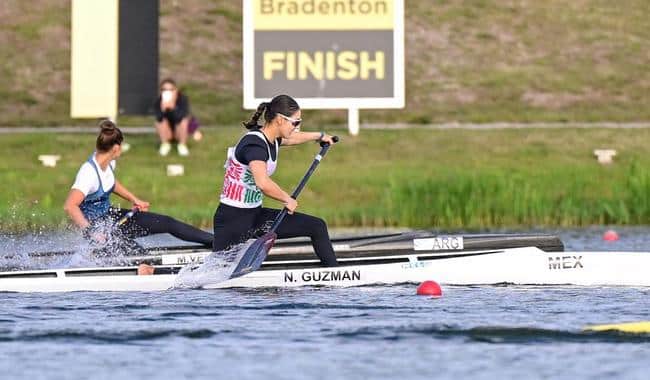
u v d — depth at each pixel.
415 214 76.00
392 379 29.47
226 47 138.88
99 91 92.19
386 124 110.94
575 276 45.72
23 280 44.31
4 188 81.62
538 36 143.38
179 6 148.25
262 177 42.25
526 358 31.69
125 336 34.72
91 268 45.00
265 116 42.78
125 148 91.62
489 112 118.69
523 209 76.25
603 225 75.38
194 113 117.81
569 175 83.25
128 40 92.56
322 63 94.19
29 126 112.75
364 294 42.81
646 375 29.73
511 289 44.25
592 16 150.88
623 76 131.62
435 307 39.75
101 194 47.06
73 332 35.31
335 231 72.31
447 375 29.86
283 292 43.38
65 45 137.88
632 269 45.59
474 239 48.22
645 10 154.88
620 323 36.09
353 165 89.25
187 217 74.19
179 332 35.31
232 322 36.94
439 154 93.12
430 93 124.31
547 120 113.38
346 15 94.31
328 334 34.91
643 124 107.94
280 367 30.72
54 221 72.38
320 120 113.00
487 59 135.75
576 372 30.09
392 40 94.56
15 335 34.84
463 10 150.00
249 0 93.44
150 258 47.25
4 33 139.75
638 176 79.06
